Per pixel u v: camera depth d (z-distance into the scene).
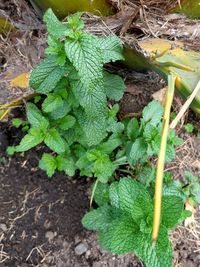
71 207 0.27
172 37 0.24
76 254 0.27
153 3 0.24
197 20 0.24
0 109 0.26
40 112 0.25
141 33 0.24
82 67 0.20
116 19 0.24
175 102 0.27
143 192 0.21
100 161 0.25
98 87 0.22
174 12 0.24
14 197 0.28
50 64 0.22
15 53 0.26
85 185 0.28
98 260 0.27
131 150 0.24
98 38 0.22
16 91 0.26
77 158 0.26
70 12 0.23
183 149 0.28
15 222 0.27
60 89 0.23
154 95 0.27
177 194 0.25
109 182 0.27
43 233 0.27
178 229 0.27
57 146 0.24
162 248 0.20
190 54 0.22
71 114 0.25
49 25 0.21
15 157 0.28
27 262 0.27
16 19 0.26
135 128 0.25
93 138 0.24
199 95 0.21
